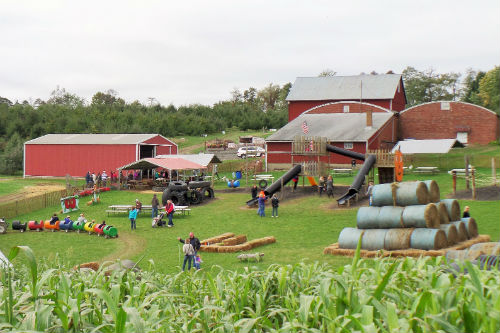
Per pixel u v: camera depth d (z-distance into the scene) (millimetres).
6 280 6793
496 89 116750
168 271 22344
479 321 4785
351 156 47344
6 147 89375
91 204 45375
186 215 39125
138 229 34625
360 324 4527
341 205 39500
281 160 61594
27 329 4836
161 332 5574
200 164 51594
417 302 4961
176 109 136000
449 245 22312
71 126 104438
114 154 61844
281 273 7340
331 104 70688
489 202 35938
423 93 143500
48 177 64875
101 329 5180
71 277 8305
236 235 30875
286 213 37969
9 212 41156
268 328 5730
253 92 188125
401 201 23328
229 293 7105
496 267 7184
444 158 56375
